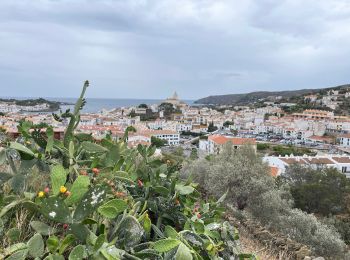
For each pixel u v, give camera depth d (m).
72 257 1.40
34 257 1.48
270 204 15.20
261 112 140.12
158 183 2.42
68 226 1.60
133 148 2.77
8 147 1.97
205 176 17.59
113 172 2.25
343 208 28.94
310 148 83.31
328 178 33.81
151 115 132.62
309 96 154.00
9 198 1.76
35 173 2.21
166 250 1.65
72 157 2.13
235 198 16.16
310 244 13.68
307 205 29.77
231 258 2.38
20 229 1.64
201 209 2.70
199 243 2.01
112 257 1.47
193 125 111.94
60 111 2.31
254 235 8.70
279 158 50.97
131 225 1.70
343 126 100.25
